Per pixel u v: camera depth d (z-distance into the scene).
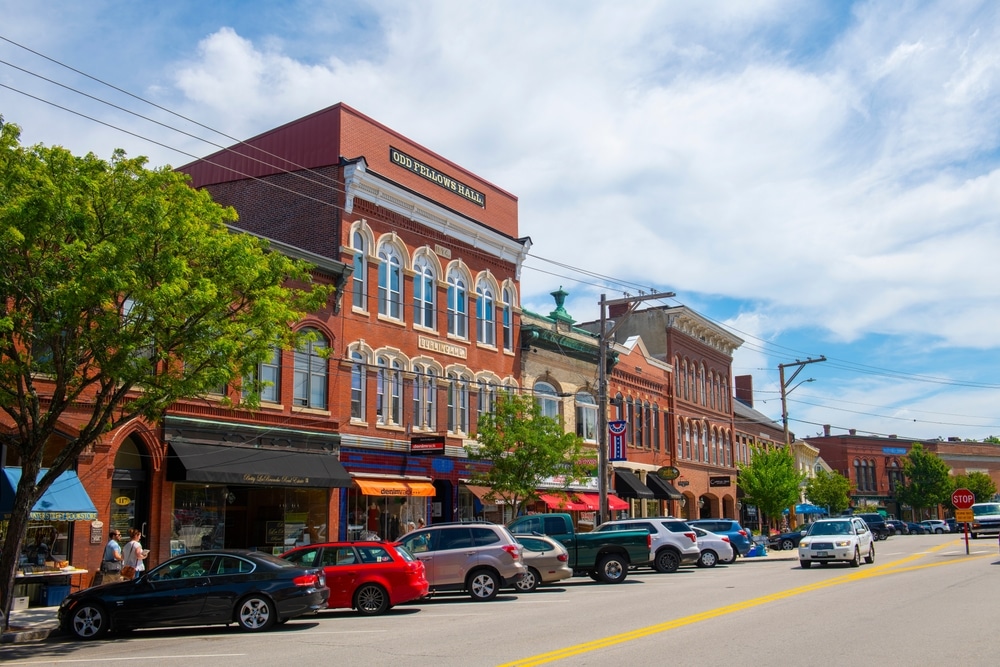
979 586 19.97
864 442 97.00
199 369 16.72
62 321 15.16
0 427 20.27
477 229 35.69
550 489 38.34
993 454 108.75
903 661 10.55
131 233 15.62
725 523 36.44
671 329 52.91
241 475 24.47
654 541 29.61
